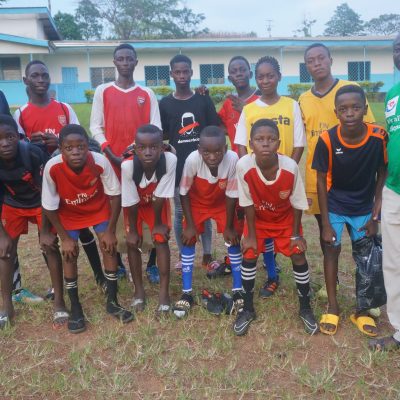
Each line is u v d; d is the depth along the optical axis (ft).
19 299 12.93
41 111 13.51
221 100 84.74
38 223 12.37
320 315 11.85
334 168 10.83
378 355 9.98
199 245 17.89
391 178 9.97
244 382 9.15
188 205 12.42
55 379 9.44
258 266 15.48
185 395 8.89
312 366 9.80
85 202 11.64
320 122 12.47
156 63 91.40
